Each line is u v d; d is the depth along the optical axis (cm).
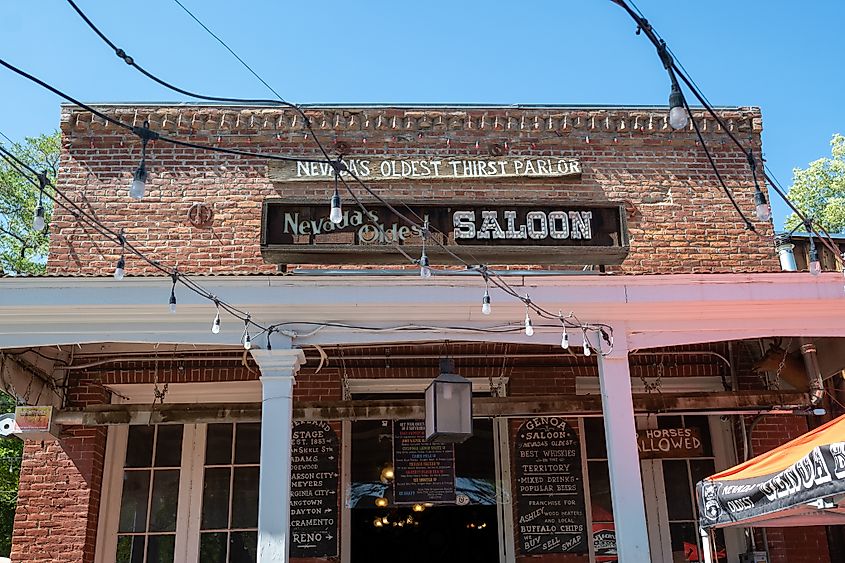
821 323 794
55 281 728
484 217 809
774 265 1024
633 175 1048
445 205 808
